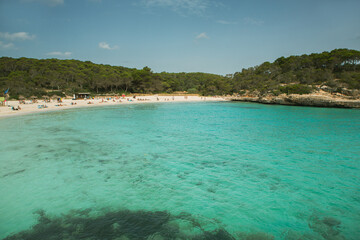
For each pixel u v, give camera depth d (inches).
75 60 4709.6
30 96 2751.0
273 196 404.2
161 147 730.2
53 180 471.2
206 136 892.0
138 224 323.3
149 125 1152.2
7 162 577.3
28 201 387.2
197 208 366.0
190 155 645.3
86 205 375.2
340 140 815.7
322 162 581.3
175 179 479.2
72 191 423.5
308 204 376.8
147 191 424.8
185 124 1188.5
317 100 2103.8
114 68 5093.5
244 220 333.1
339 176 489.7
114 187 440.8
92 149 703.1
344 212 352.5
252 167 548.1
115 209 363.6
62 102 2536.9
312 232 304.5
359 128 1046.4
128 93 4099.4
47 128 1043.9
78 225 320.8
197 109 2058.3
